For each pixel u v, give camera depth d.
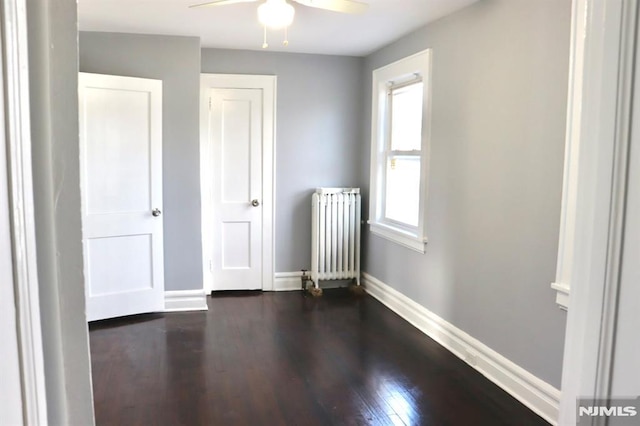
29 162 0.51
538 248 2.80
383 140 4.95
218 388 3.09
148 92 4.28
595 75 0.70
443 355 3.63
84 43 4.20
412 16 3.72
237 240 5.21
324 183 5.34
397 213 4.79
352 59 5.27
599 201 0.69
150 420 2.71
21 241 0.50
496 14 3.13
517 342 3.00
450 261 3.72
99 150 4.09
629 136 0.64
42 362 0.54
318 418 2.75
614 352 0.67
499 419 2.76
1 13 0.47
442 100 3.78
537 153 2.79
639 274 0.63
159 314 4.48
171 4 3.48
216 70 4.99
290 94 5.16
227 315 4.49
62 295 0.57
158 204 4.41
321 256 5.16
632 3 0.64
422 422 2.72
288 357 3.57
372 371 3.35
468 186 3.47
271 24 2.95
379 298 5.00
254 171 5.16
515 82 2.96
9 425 0.48
